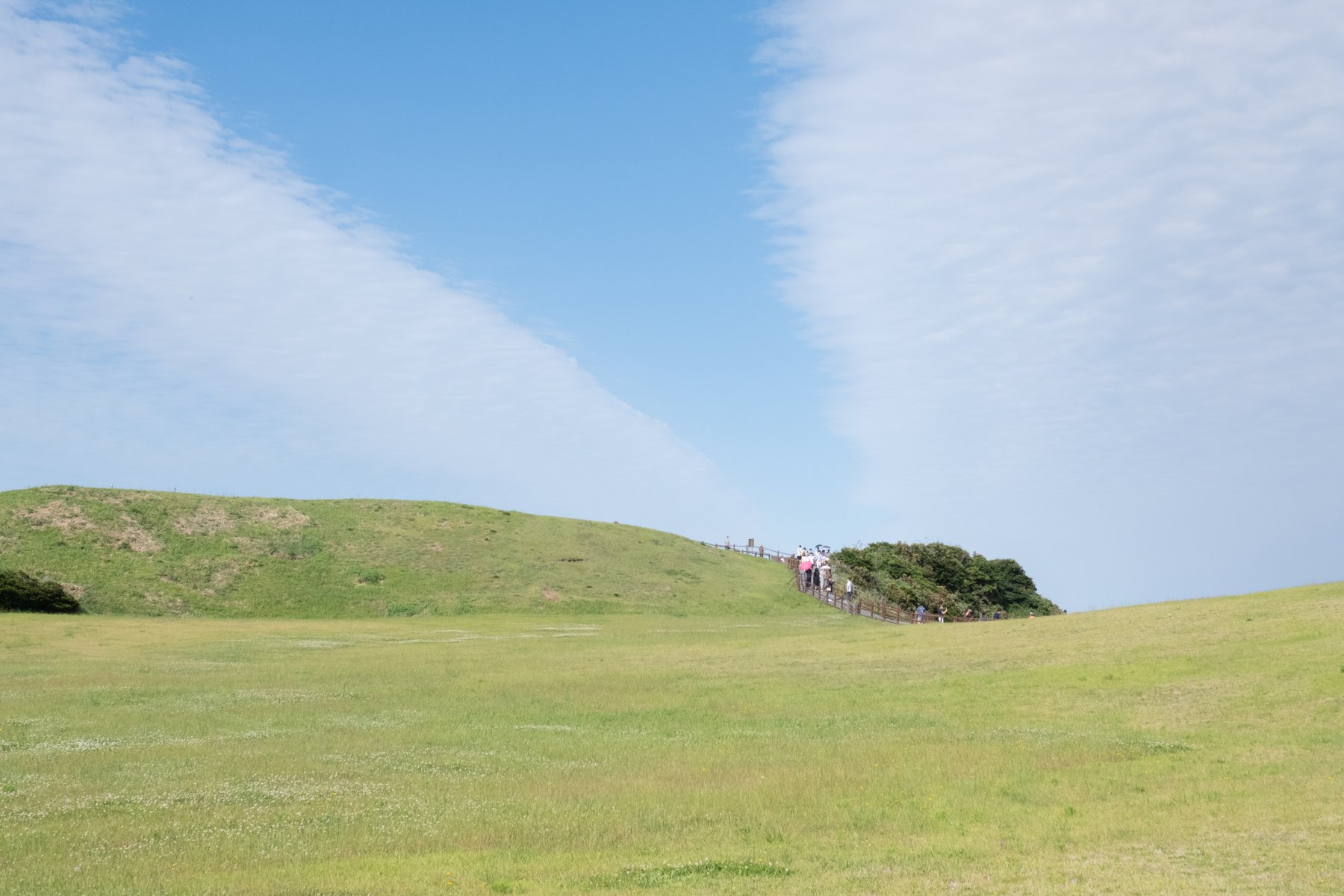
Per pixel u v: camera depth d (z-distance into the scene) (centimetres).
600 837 1900
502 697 3650
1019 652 4194
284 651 5147
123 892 1495
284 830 1909
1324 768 2222
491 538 9344
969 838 1862
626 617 7506
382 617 7444
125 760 2508
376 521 9350
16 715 3128
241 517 8788
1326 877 1481
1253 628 3878
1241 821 1848
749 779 2361
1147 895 1441
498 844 1859
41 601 6488
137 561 7556
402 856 1761
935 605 9688
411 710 3384
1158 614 4594
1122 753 2548
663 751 2706
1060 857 1691
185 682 3962
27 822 1922
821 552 9388
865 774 2400
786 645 5150
